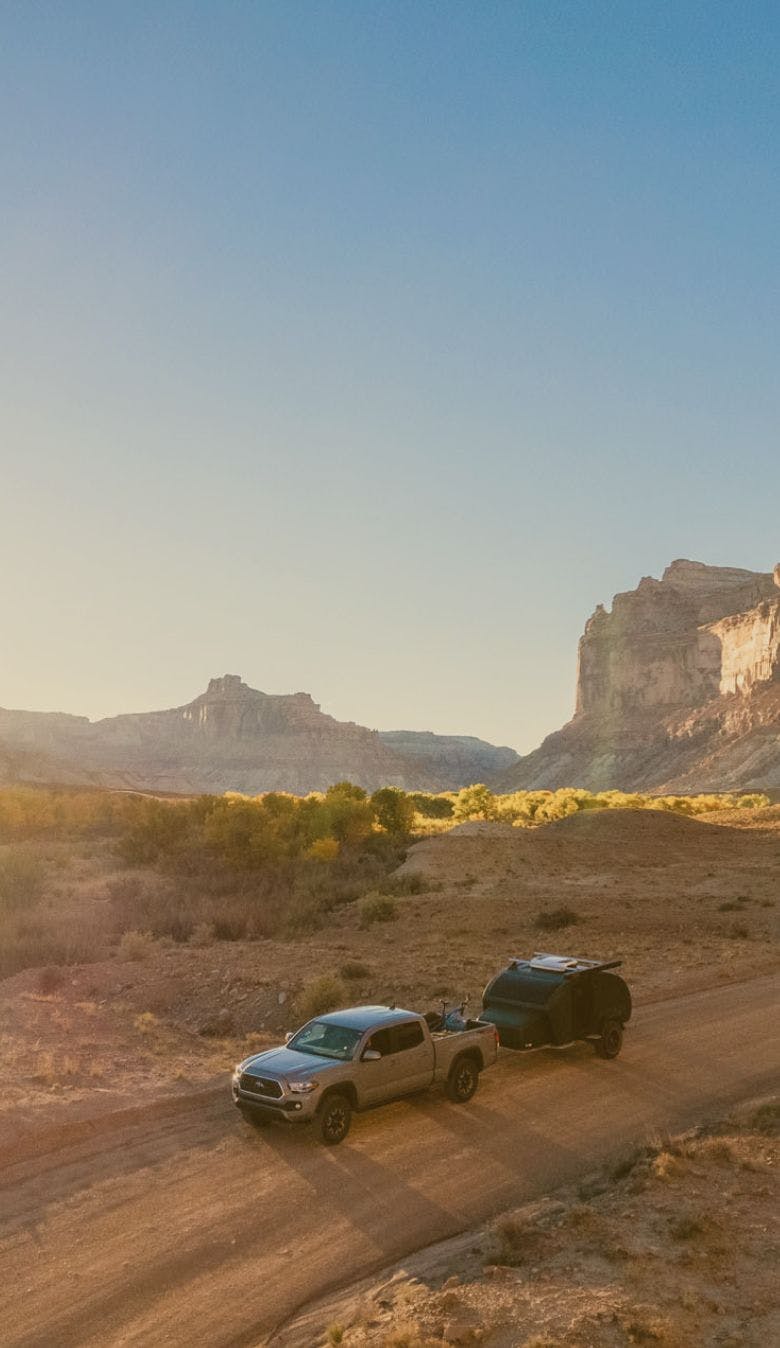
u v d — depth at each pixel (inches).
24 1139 512.4
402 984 914.7
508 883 1758.1
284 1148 509.0
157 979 969.5
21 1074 630.5
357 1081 524.1
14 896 1535.4
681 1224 392.5
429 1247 400.8
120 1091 602.2
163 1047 729.6
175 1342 333.7
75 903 1596.9
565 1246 382.6
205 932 1262.3
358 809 2461.9
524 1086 613.6
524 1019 644.7
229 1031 818.8
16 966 1063.0
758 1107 551.8
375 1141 518.9
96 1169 483.8
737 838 2445.9
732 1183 446.0
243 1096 522.0
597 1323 316.5
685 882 1768.0
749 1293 341.1
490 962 1035.3
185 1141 521.7
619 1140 518.9
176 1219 427.2
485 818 3752.5
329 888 1695.4
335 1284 372.8
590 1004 665.6
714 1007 816.9
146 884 1760.6
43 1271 382.0
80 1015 825.5
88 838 2965.1
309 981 892.6
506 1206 438.9
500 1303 336.2
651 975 956.6
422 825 3385.8
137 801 3481.8
